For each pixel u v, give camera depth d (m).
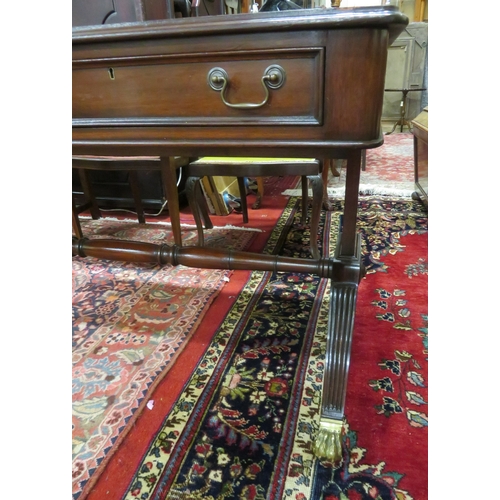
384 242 1.52
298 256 1.44
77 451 0.70
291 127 0.52
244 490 0.62
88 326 1.07
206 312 1.12
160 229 1.78
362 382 0.82
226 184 2.11
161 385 0.85
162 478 0.65
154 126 0.57
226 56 0.50
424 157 1.83
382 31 0.46
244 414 0.76
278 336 1.00
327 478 0.63
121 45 0.53
